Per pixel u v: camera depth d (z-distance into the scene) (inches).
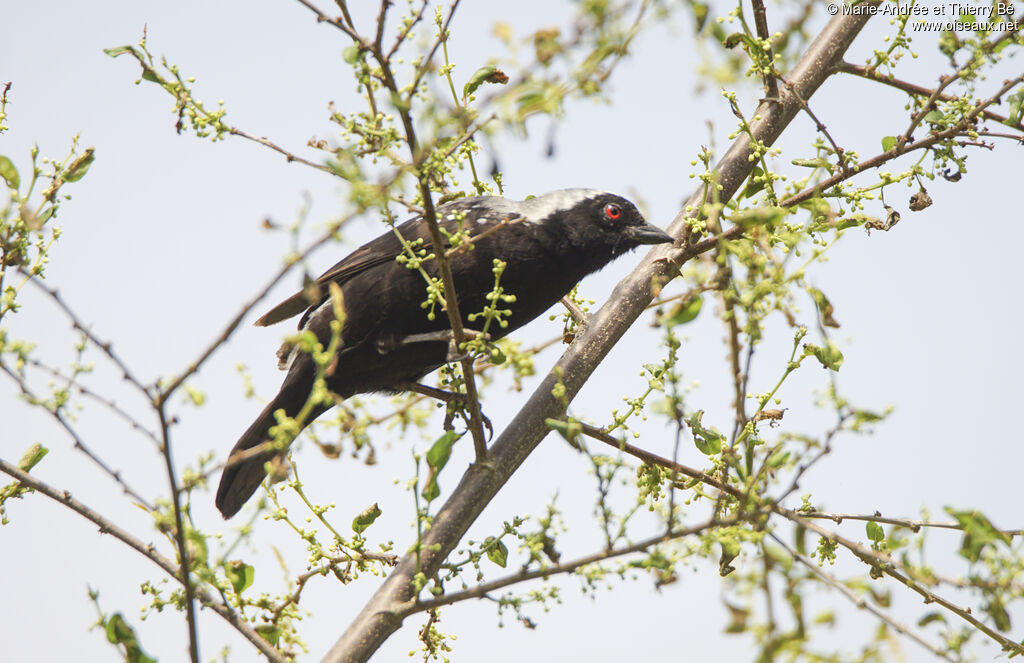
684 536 276.7
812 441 273.6
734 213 344.2
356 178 243.0
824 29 457.7
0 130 359.3
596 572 276.5
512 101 236.4
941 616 268.4
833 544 337.4
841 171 358.9
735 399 284.2
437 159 285.4
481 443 391.2
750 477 283.3
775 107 455.2
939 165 370.0
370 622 339.0
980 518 271.7
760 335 274.4
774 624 239.0
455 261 485.4
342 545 334.0
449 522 380.8
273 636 322.0
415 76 273.1
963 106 365.1
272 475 327.9
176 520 266.4
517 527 320.2
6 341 263.4
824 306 293.4
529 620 291.0
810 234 327.9
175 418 264.2
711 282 280.2
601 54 233.5
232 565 318.3
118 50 312.8
